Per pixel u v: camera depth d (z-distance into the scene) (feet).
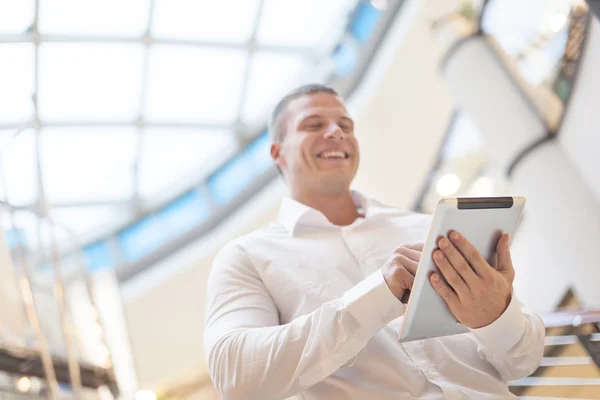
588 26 21.33
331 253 8.36
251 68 49.52
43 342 12.91
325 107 9.93
